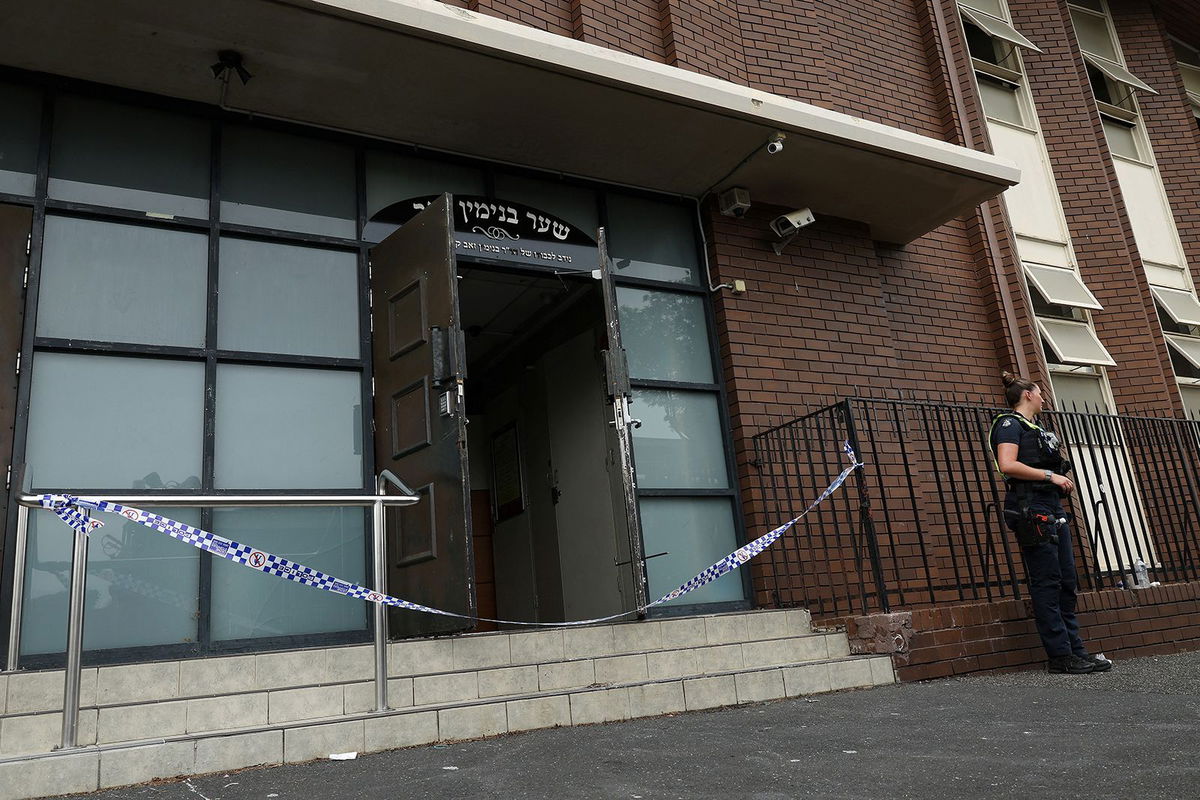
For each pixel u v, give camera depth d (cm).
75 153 514
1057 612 536
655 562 626
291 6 477
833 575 657
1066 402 932
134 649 464
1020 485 544
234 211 549
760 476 658
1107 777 291
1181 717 379
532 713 420
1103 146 1071
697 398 678
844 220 772
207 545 371
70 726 338
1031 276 929
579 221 668
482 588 871
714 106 596
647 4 699
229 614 493
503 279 694
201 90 539
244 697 397
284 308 551
